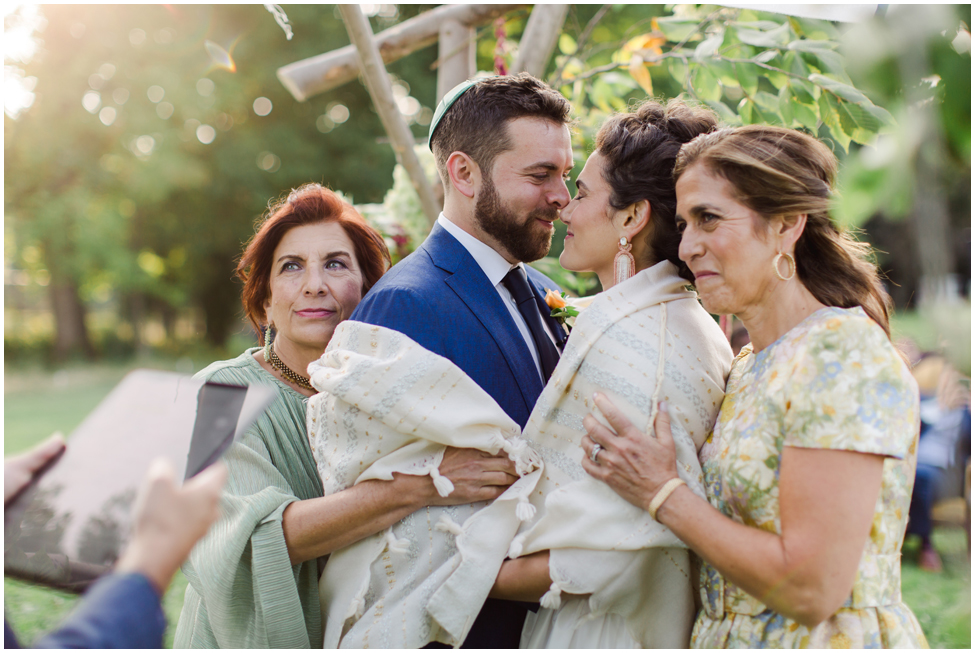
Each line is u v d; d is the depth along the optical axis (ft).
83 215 49.21
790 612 3.88
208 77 45.85
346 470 5.04
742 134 4.28
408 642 4.73
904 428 3.84
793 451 3.93
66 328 56.70
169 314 70.49
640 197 4.97
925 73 2.46
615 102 9.77
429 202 8.17
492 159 5.72
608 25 19.35
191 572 5.46
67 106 46.65
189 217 53.88
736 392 4.54
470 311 5.47
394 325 5.25
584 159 8.93
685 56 7.83
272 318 6.32
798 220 4.17
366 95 49.47
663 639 4.61
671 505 4.17
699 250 4.27
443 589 4.71
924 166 2.42
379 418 4.89
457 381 4.96
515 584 4.70
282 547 5.08
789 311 4.28
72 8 45.75
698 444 4.60
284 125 49.39
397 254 9.46
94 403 34.76
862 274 4.35
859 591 4.09
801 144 4.26
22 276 60.49
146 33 46.24
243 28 44.11
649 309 4.82
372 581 5.04
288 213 6.13
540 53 8.20
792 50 6.91
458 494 4.92
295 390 6.07
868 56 2.49
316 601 5.35
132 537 3.14
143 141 49.62
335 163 49.11
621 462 4.33
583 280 9.33
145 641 2.89
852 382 3.85
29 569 3.51
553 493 4.60
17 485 3.57
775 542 3.90
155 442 3.70
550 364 5.81
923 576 11.21
